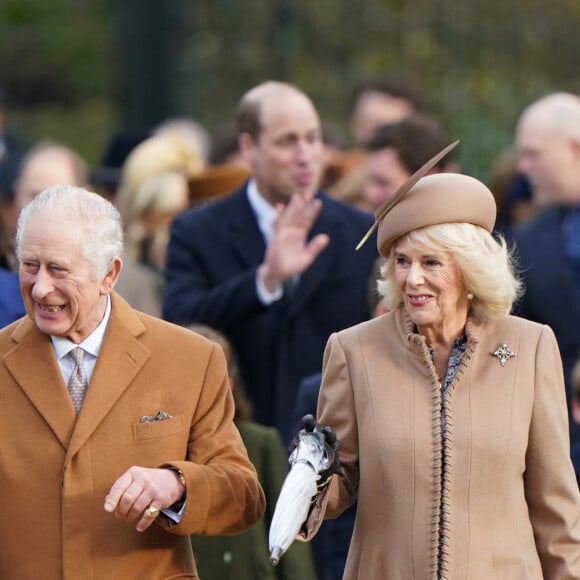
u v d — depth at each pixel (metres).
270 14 30.78
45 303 12.05
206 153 28.77
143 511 11.74
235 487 12.30
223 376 12.70
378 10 30.50
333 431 12.20
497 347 12.64
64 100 43.53
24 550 12.19
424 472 12.35
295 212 17.42
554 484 12.49
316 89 30.39
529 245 18.98
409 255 12.39
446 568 12.19
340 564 15.31
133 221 21.33
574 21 30.11
